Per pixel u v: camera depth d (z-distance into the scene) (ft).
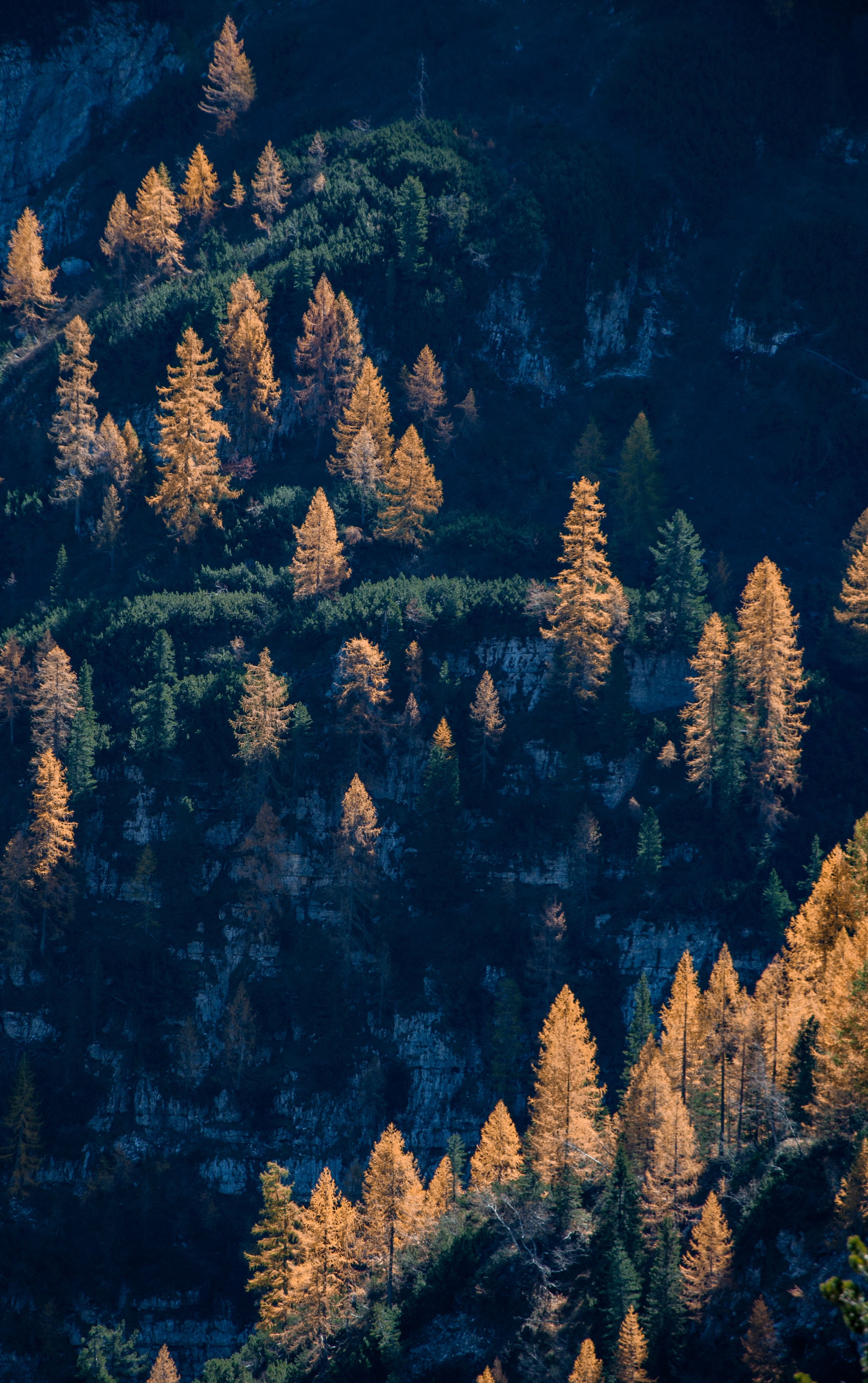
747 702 478.18
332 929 472.44
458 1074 442.50
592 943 454.40
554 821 475.31
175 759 498.69
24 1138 422.82
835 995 279.28
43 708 504.84
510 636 517.55
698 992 330.75
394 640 513.04
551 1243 301.43
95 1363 368.48
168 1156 432.66
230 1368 337.31
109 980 463.42
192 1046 447.01
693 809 469.98
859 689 514.68
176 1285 401.08
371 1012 453.58
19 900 466.29
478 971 453.58
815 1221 261.24
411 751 497.05
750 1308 256.32
